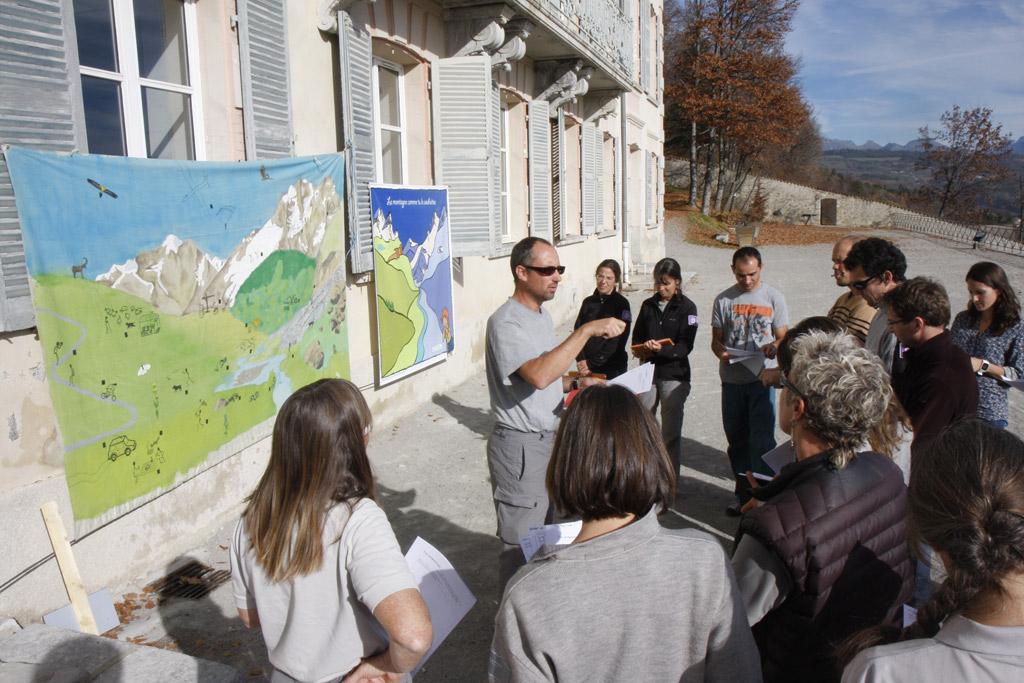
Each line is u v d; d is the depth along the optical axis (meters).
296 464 1.84
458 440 6.93
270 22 5.16
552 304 12.87
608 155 17.69
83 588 3.62
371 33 6.64
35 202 3.38
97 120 4.07
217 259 4.59
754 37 39.81
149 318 4.07
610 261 5.66
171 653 3.09
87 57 4.00
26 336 3.51
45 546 3.55
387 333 6.95
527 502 3.48
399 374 7.27
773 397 5.08
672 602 1.53
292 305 5.43
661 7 24.38
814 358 2.10
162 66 4.60
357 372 6.63
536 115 11.32
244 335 4.91
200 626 3.85
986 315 4.44
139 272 3.98
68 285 3.57
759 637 2.00
